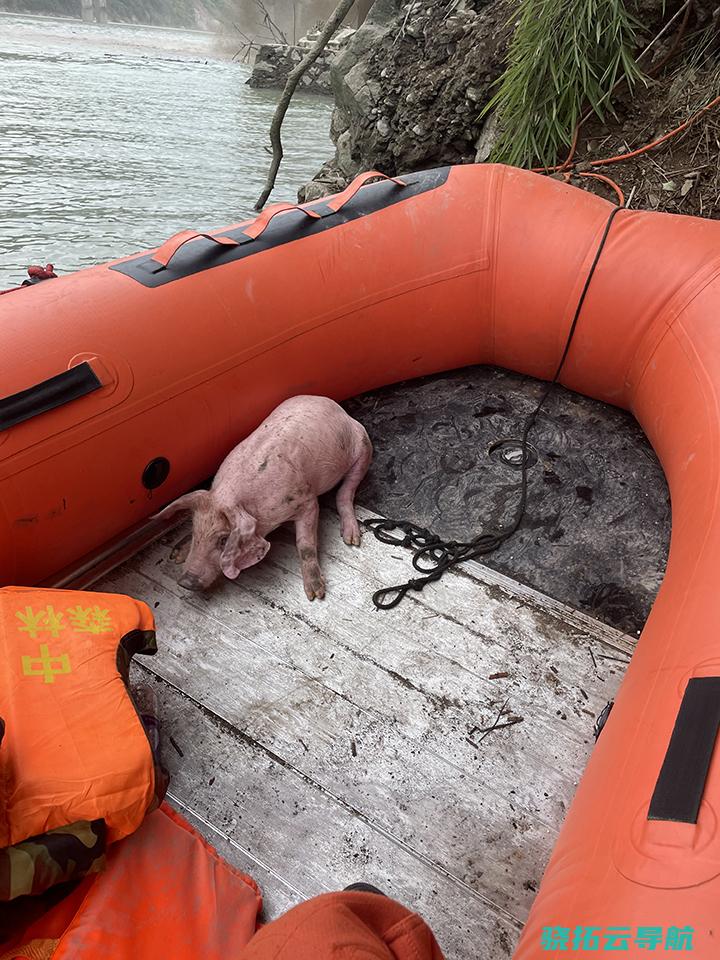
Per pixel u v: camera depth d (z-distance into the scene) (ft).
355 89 16.16
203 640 6.92
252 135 29.63
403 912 3.57
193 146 27.14
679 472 7.24
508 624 7.00
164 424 7.41
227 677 6.60
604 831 4.09
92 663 5.18
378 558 7.70
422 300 8.93
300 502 7.55
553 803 5.70
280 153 19.45
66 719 4.84
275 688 6.51
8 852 4.30
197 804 5.71
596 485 8.43
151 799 4.83
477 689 6.47
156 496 7.73
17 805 4.43
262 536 7.32
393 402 9.73
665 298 8.07
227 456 7.87
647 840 3.72
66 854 4.44
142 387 7.14
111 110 31.81
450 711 6.31
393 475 8.70
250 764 5.97
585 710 6.31
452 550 7.71
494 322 9.20
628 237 8.36
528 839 5.50
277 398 8.45
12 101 31.22
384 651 6.79
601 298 8.40
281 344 8.19
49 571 7.13
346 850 5.44
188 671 6.66
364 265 8.56
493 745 6.07
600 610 7.18
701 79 12.07
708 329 7.58
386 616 7.11
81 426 6.74
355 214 8.70
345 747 6.07
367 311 8.68
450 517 8.15
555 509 8.14
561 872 4.16
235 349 7.84
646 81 12.34
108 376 6.90
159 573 7.61
